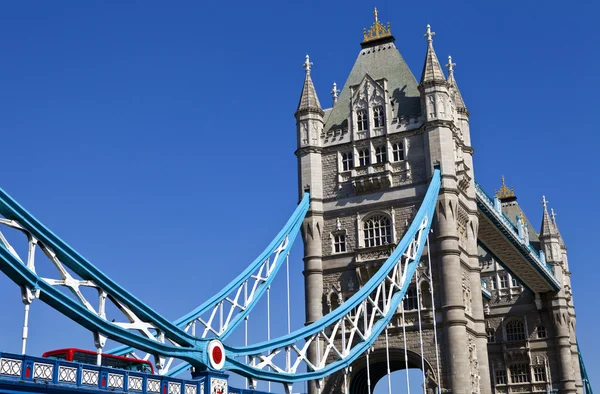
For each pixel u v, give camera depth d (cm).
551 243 11538
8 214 3105
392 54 7575
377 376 7000
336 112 7500
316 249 7012
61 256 3303
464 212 7038
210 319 5150
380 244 6888
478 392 6562
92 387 3225
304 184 7194
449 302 6391
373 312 5616
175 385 3694
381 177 6906
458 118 7544
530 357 11188
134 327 3569
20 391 2914
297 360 4812
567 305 11675
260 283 6266
